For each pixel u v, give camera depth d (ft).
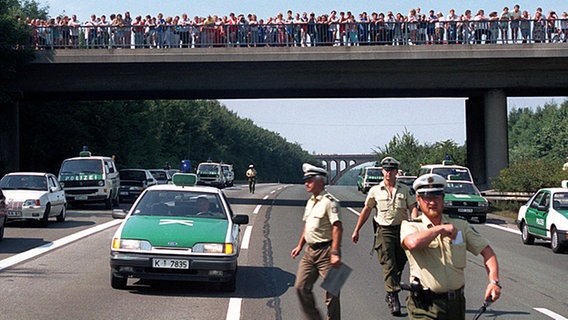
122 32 104.42
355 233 31.14
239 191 164.96
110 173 94.38
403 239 16.88
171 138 290.56
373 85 106.52
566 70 104.73
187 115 306.76
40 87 109.29
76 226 65.77
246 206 102.42
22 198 61.93
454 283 16.76
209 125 342.23
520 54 100.58
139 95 115.75
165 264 31.71
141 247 31.89
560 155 244.63
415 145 238.07
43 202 62.95
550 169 95.35
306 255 24.59
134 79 108.27
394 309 28.96
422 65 104.12
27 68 107.14
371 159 545.85
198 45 103.50
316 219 24.29
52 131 154.71
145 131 219.20
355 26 102.42
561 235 51.70
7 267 39.70
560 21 101.04
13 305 29.12
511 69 104.68
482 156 121.80
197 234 32.63
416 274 16.96
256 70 106.32
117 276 32.30
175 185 38.75
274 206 103.24
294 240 57.26
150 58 103.24
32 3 197.67
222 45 103.71
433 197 17.04
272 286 35.47
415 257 16.99
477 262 46.85
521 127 359.87
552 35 100.89
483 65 103.65
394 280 29.50
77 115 168.76
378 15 104.37
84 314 27.58
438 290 16.69
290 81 106.83
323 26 102.83
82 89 108.99
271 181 485.97
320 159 552.41
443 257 16.80
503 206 99.76
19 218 61.72
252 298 32.04
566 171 92.73
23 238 54.85
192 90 108.27
